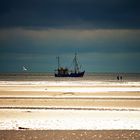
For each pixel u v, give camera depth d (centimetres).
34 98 9900
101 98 10012
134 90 13538
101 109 7162
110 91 12962
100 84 18938
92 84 18925
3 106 7712
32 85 17238
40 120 5566
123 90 13538
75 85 17525
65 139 4159
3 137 4231
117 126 5038
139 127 4972
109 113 6456
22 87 15300
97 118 5828
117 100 9400
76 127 4934
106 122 5384
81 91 12912
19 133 4475
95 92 12438
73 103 8544
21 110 6825
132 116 6091
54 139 4153
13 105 7988
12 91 12681
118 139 4166
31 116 6012
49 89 14025
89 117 5934
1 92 12156
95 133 4503
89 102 8800
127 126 5044
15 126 4997
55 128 4844
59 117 5912
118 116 6078
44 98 9931
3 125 5075
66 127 4928
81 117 5922
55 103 8525
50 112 6550
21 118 5788
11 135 4353
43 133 4484
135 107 7750
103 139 4162
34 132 4547
